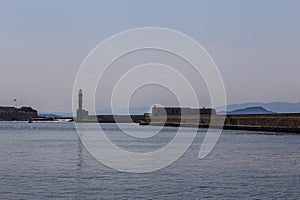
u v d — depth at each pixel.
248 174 44.81
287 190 36.06
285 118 138.75
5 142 102.00
